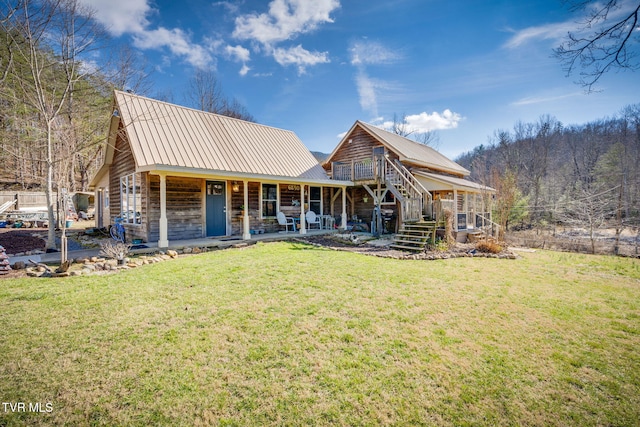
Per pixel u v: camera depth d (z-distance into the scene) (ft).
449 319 12.61
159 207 30.01
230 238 33.24
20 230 43.60
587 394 7.97
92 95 45.55
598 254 32.04
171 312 12.73
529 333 11.46
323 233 40.65
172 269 20.03
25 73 31.30
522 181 89.30
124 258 21.31
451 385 8.20
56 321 11.69
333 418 6.95
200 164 30.12
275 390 7.86
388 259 25.40
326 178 43.47
